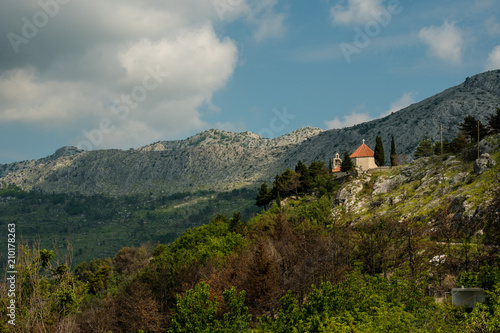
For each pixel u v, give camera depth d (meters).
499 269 41.25
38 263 40.91
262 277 56.75
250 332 46.91
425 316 37.22
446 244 60.19
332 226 91.44
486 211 63.31
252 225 106.06
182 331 45.59
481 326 32.34
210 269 72.81
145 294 68.00
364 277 52.97
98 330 62.19
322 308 41.47
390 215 91.94
